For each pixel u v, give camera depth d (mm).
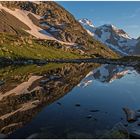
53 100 44219
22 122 30969
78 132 27188
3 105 40125
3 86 58000
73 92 52688
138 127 29172
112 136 25609
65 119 32281
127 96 49375
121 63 174375
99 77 84125
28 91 52562
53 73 89500
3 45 189000
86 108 38531
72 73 93812
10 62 156000
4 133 27141
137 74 95812
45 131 27500
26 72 90000
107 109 38250
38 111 36281
